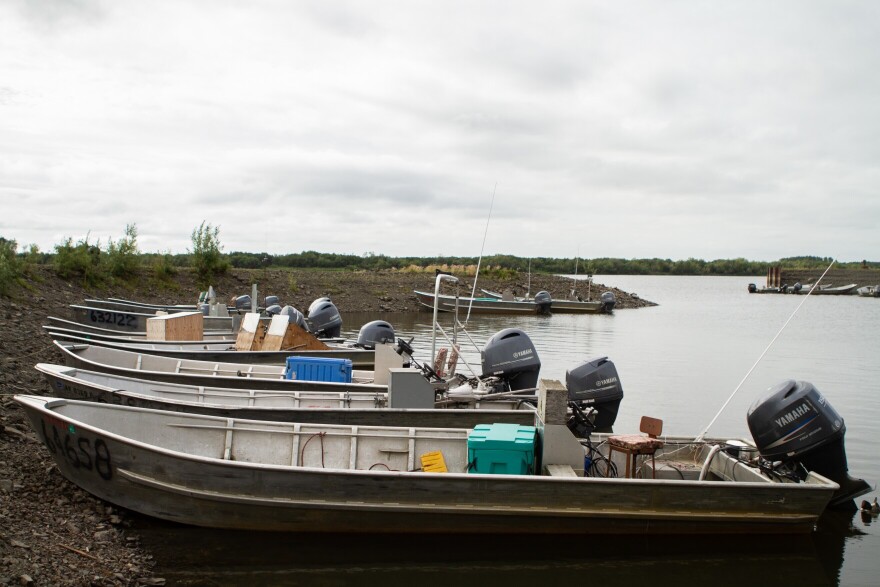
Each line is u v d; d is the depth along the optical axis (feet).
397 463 29.19
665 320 138.82
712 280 466.29
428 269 196.95
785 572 24.44
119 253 106.22
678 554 25.46
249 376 45.03
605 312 155.02
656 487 25.13
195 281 117.60
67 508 25.18
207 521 25.45
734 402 54.60
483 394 37.50
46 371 34.42
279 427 29.22
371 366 54.13
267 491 24.90
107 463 25.38
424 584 22.95
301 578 22.88
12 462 28.04
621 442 27.68
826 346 95.20
